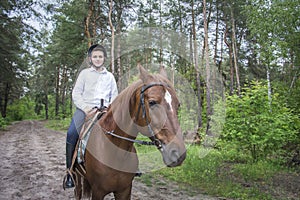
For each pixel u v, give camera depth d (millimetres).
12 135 18781
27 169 7887
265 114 7992
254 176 6957
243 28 25828
